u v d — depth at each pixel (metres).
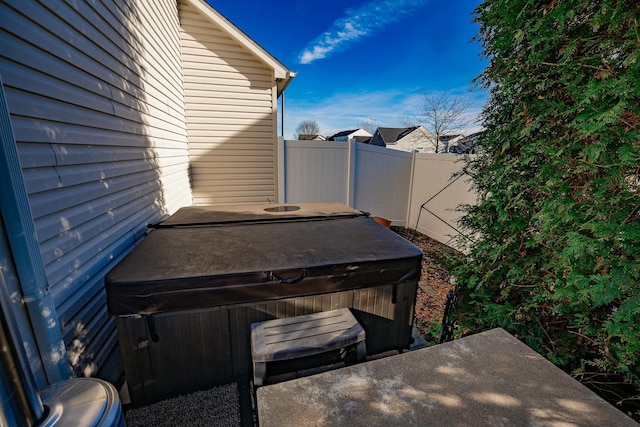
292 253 2.08
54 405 0.85
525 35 1.78
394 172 6.64
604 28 1.49
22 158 1.27
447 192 5.74
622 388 1.55
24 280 1.18
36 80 1.37
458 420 0.99
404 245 2.31
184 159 4.38
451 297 2.33
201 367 1.85
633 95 1.31
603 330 1.55
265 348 1.61
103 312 1.91
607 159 1.46
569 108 1.56
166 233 2.54
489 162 2.16
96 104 1.92
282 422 0.97
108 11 2.11
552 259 1.76
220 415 1.73
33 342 1.23
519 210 1.99
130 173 2.46
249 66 4.67
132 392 1.76
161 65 3.35
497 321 1.98
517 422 0.98
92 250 1.83
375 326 2.20
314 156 6.00
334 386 1.13
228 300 1.76
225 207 3.83
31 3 1.35
